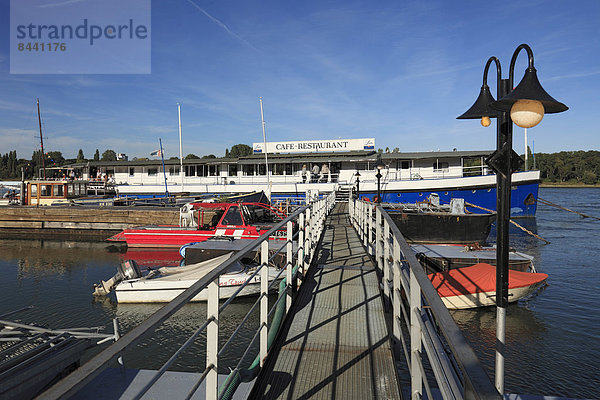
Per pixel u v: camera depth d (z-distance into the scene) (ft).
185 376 15.74
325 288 22.12
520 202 98.58
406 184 94.53
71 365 16.05
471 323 37.11
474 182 90.22
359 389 11.75
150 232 74.90
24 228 97.86
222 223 65.72
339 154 111.86
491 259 47.03
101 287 44.78
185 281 41.34
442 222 62.39
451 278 40.32
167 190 110.22
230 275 40.91
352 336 15.52
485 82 11.57
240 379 11.60
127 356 29.66
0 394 12.84
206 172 115.75
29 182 106.93
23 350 15.78
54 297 45.11
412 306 8.97
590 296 45.14
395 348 13.53
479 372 4.14
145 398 14.20
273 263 43.96
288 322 17.02
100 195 112.78
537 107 7.63
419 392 8.82
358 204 44.96
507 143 8.39
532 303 42.47
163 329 34.55
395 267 13.79
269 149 117.70
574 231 95.66
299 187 104.73
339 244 38.19
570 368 28.96
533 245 77.87
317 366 13.19
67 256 70.69
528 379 27.55
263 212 75.97
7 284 51.19
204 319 36.99
